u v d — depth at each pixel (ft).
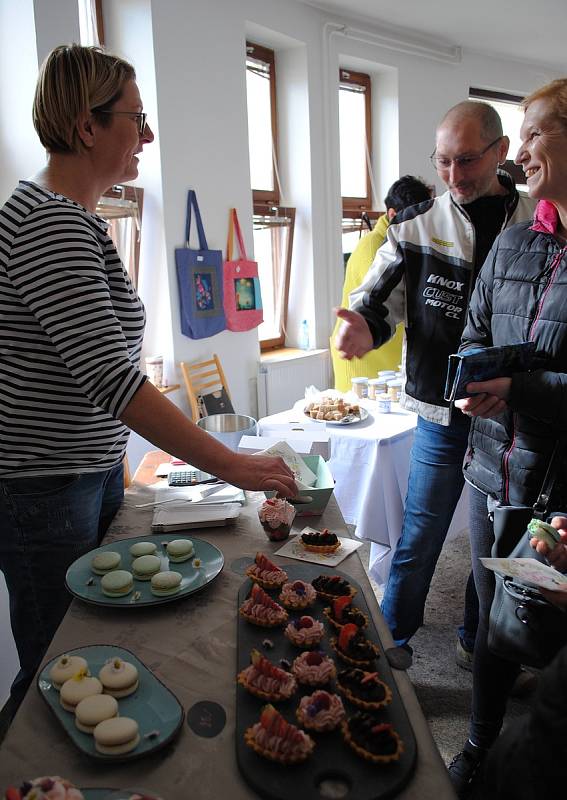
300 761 2.16
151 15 9.83
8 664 5.92
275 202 13.80
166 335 10.96
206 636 2.93
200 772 2.17
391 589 6.48
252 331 12.65
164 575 3.23
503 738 2.11
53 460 3.72
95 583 3.30
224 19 11.16
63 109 3.62
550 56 17.85
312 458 4.78
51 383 3.60
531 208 5.97
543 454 4.12
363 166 15.80
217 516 4.10
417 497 6.29
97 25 10.09
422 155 16.28
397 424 7.74
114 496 4.44
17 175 7.47
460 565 9.04
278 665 2.68
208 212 11.34
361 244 9.73
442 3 13.41
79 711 2.31
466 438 6.03
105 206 9.36
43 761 2.22
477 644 4.90
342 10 13.50
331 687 2.56
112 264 3.95
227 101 11.43
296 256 14.15
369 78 15.40
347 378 10.55
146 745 2.23
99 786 2.11
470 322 5.05
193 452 3.35
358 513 7.38
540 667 3.92
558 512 4.06
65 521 3.79
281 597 3.15
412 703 2.50
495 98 18.38
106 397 3.26
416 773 2.18
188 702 2.50
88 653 2.72
